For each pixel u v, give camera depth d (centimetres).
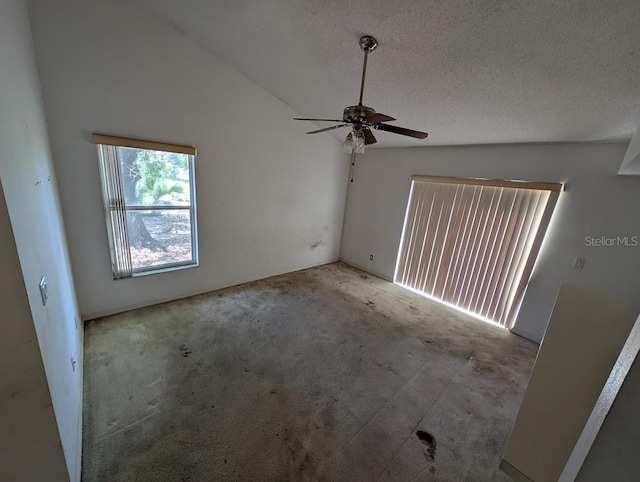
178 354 246
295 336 289
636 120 208
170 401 197
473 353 285
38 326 106
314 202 467
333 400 211
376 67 242
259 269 424
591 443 52
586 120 228
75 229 256
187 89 291
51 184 197
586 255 278
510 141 310
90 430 171
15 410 104
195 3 233
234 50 286
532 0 144
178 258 338
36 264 117
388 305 379
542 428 142
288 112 384
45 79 218
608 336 125
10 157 101
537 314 313
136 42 252
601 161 263
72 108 233
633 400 45
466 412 209
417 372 250
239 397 205
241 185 365
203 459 159
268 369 238
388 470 163
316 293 398
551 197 291
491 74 207
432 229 402
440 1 162
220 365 237
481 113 265
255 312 329
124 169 278
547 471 142
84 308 278
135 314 303
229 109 328
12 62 127
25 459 111
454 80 228
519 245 320
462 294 375
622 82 175
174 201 318
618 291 263
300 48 250
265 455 165
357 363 255
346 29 207
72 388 161
